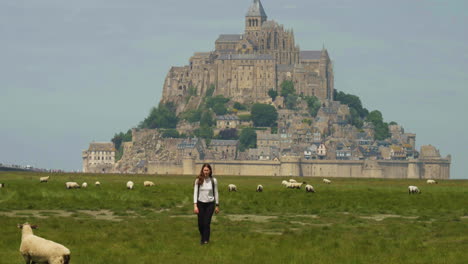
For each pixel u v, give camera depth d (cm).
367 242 8100
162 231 8869
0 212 10931
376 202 13412
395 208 12269
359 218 10688
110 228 9019
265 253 7388
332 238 8400
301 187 18925
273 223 9894
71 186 16025
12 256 6969
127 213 10944
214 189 7612
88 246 7656
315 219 10488
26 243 6069
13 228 8781
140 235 8456
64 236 8250
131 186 16475
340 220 10425
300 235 8544
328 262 6956
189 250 7475
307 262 6950
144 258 7081
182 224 9494
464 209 12112
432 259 7144
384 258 7194
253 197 14250
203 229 7669
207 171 7600
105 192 14638
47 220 9700
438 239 8506
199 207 7600
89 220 9931
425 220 10506
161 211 11381
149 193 15012
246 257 7162
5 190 14850
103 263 6881
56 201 12644
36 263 6141
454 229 9131
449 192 16712
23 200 12756
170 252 7394
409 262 7031
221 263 6906
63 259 6003
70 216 10469
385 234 8888
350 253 7425
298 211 11650
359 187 19475
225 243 7869
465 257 7219
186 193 15225
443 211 11850
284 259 7081
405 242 8106
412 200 13900
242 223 9838
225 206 12169
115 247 7619
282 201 13300
